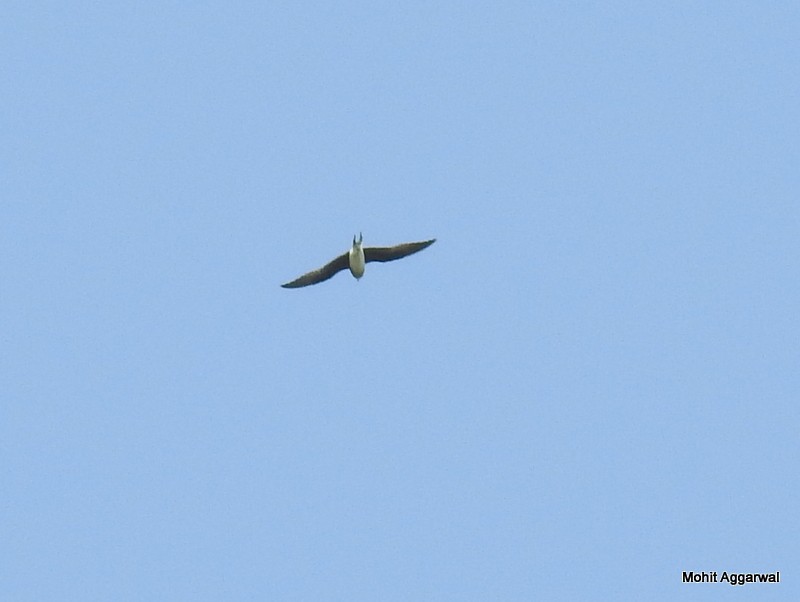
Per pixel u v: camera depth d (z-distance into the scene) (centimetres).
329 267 12988
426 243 12938
